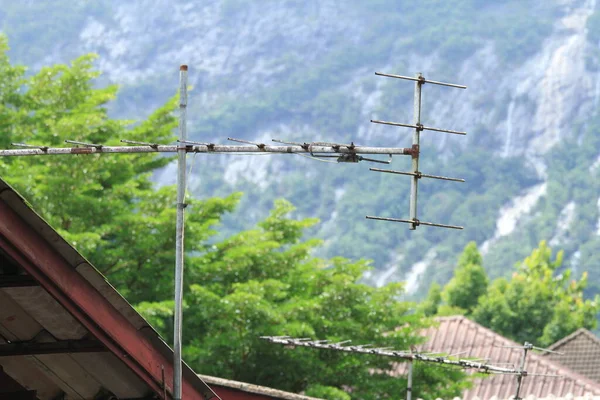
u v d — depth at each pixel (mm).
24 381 14008
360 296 48312
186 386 12930
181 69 12859
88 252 46062
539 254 111812
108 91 55156
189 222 49031
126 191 48875
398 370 47562
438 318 55094
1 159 49219
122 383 13406
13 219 11344
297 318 47094
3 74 54031
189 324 47469
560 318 95625
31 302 12125
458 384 45250
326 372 45844
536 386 48375
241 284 45875
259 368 45469
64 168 46938
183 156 12805
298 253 51656
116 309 12102
